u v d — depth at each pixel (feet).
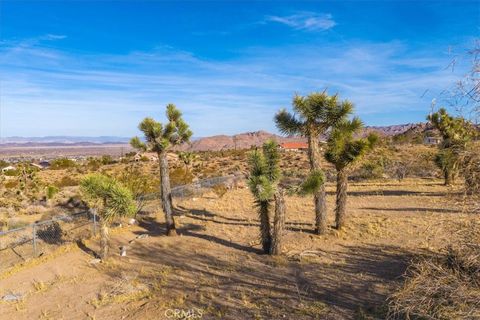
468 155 13.38
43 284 30.71
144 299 27.20
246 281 29.73
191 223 51.67
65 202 63.36
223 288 28.50
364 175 97.76
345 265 32.37
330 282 28.66
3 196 95.45
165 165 45.55
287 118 41.14
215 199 71.77
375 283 27.81
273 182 36.06
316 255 35.68
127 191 37.17
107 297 27.71
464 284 13.34
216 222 52.16
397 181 90.43
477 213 13.80
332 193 77.10
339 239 40.96
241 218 54.19
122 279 31.35
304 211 57.47
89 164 212.64
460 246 14.47
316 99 38.70
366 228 44.78
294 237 42.50
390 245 37.47
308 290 27.35
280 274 30.99
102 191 35.91
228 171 154.40
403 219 48.44
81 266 35.19
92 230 44.52
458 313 13.03
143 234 45.47
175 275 31.81
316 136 41.14
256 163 36.37
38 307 26.78
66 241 42.70
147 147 44.62
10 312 26.13
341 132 40.57
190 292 28.04
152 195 63.98
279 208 36.09
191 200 70.59
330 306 24.52
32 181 119.44
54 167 223.51
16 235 46.21
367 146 40.83
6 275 32.91
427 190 74.49
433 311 14.47
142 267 34.17
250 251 38.17
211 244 41.39
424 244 36.17
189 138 46.75
